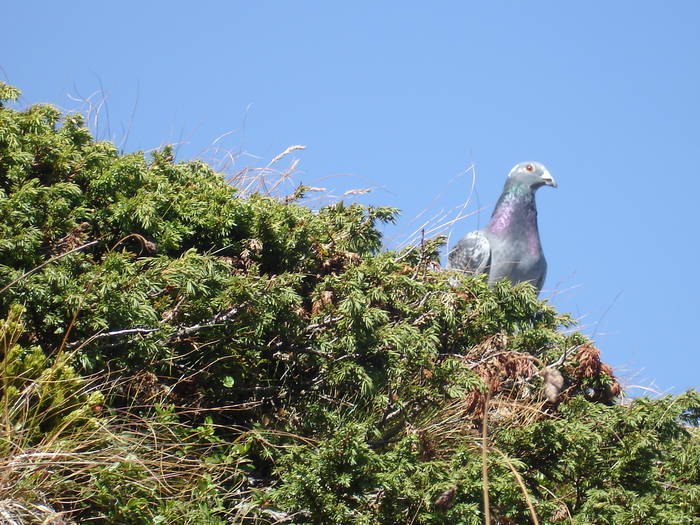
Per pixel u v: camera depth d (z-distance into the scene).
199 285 10.65
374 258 12.00
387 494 10.02
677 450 12.27
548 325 12.55
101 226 11.44
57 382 9.45
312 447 10.98
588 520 10.59
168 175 12.39
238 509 10.27
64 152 11.48
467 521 9.91
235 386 11.58
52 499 9.08
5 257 10.33
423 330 11.97
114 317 10.19
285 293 11.02
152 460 9.82
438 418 12.01
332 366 11.38
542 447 11.06
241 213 12.09
